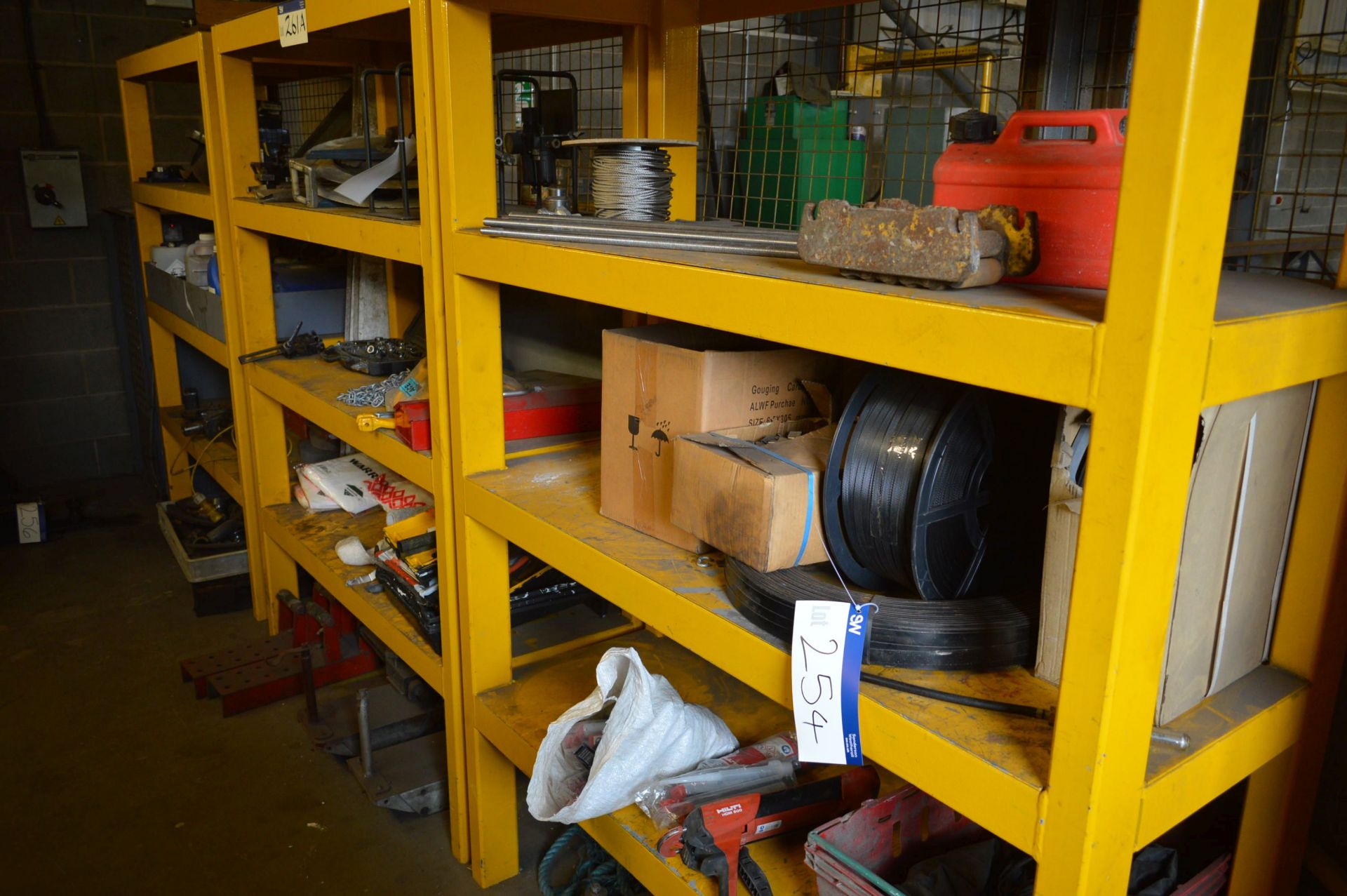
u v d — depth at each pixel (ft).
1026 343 2.74
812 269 3.75
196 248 10.86
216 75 8.80
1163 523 2.73
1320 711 4.10
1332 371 3.26
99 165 15.02
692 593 4.33
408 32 7.82
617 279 4.29
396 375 8.18
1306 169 11.71
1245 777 4.15
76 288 15.21
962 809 3.22
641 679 4.99
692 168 7.38
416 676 8.59
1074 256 3.22
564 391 6.87
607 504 5.36
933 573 3.87
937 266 3.07
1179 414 2.63
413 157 7.79
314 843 7.32
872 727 3.50
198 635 10.53
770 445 4.37
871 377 4.01
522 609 7.23
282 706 9.07
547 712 6.17
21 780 7.99
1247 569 3.71
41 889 6.79
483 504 5.87
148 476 15.46
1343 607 3.93
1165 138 2.35
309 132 13.79
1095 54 7.16
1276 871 4.45
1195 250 2.47
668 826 4.85
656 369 4.83
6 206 14.43
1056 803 2.96
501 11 5.85
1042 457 4.23
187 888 6.82
